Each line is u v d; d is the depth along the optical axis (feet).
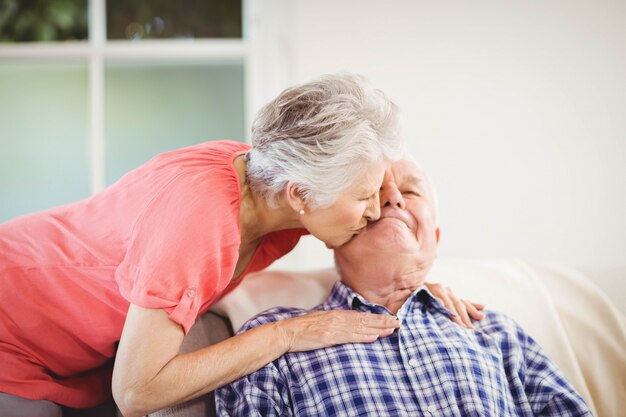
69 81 8.13
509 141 7.38
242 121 8.18
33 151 8.20
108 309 4.06
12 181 8.23
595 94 7.23
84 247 4.04
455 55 7.36
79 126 8.18
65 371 4.33
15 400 4.00
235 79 8.13
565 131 7.30
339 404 4.29
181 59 8.14
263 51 7.89
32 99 8.15
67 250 4.08
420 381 4.45
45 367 4.23
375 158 3.93
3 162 8.21
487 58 7.33
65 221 4.18
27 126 8.18
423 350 4.56
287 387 4.45
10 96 8.16
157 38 8.16
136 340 3.63
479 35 7.32
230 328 5.13
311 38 7.40
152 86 8.16
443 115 7.41
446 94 7.39
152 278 3.62
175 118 8.20
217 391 4.37
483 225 7.47
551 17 7.22
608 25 7.15
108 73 8.14
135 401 3.66
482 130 7.39
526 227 7.42
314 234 4.27
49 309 4.06
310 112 3.89
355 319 4.55
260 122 4.05
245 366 4.11
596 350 5.21
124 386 3.65
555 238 7.39
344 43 7.39
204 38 8.13
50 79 8.13
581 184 7.32
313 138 3.84
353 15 7.38
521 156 7.38
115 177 8.20
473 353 4.58
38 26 8.11
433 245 4.92
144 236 3.73
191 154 4.05
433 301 4.95
